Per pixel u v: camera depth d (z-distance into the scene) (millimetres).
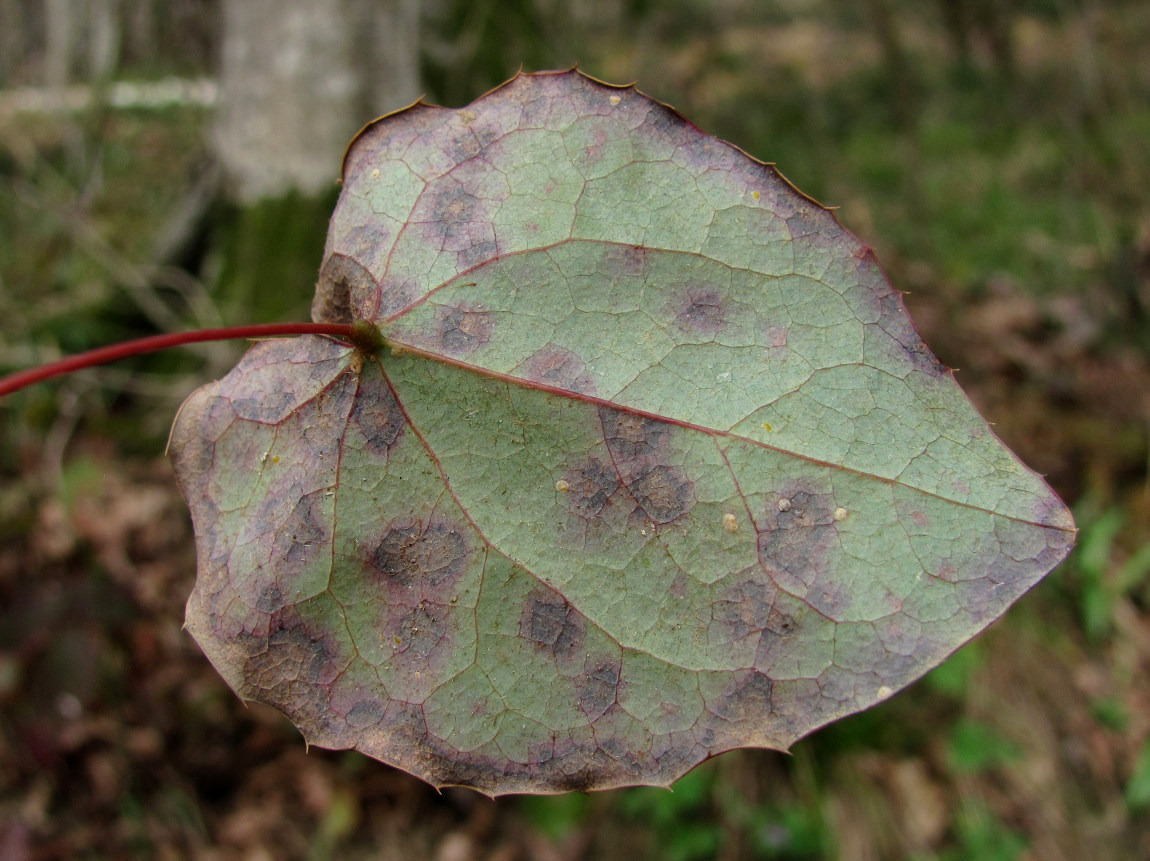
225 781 316
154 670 323
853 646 78
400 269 90
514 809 332
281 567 88
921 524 78
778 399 83
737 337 85
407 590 86
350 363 89
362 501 87
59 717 291
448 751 84
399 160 94
